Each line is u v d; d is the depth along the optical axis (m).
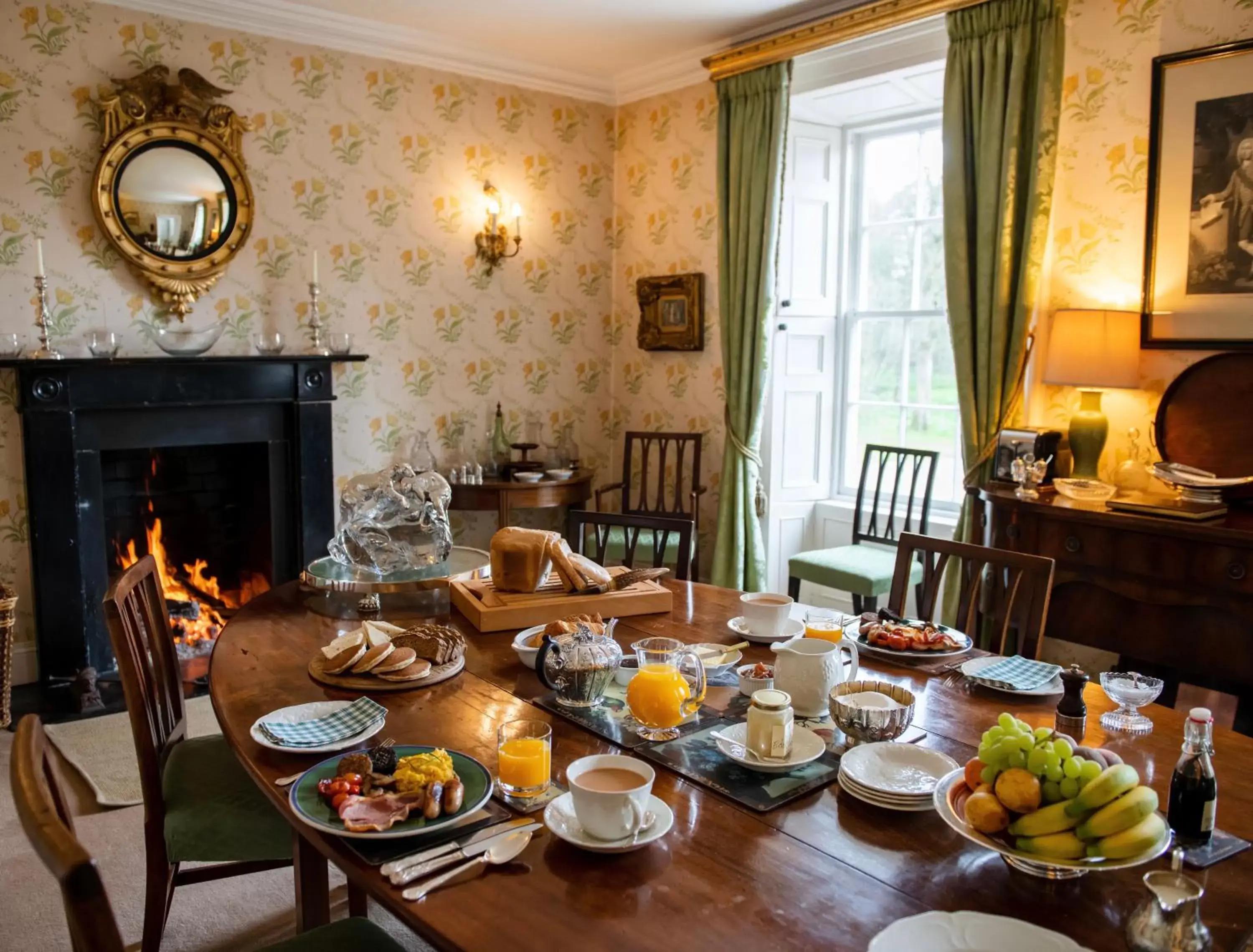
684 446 4.99
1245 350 3.00
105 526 4.11
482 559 2.73
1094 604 3.01
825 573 3.88
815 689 1.68
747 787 1.42
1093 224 3.37
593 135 5.14
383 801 1.31
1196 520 2.76
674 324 4.90
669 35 4.41
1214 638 2.74
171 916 2.35
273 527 4.26
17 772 1.14
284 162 4.19
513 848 1.25
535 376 5.08
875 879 1.19
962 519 3.63
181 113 3.88
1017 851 1.14
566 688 1.72
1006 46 3.39
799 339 4.62
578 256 5.16
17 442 3.69
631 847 1.23
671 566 4.52
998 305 3.46
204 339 3.85
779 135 4.23
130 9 3.77
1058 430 3.41
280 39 4.12
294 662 1.97
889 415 4.64
